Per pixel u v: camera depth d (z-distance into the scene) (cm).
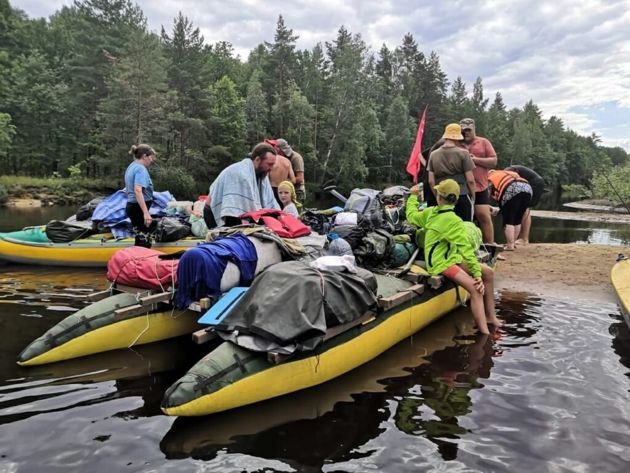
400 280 507
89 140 3756
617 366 412
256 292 367
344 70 4309
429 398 353
